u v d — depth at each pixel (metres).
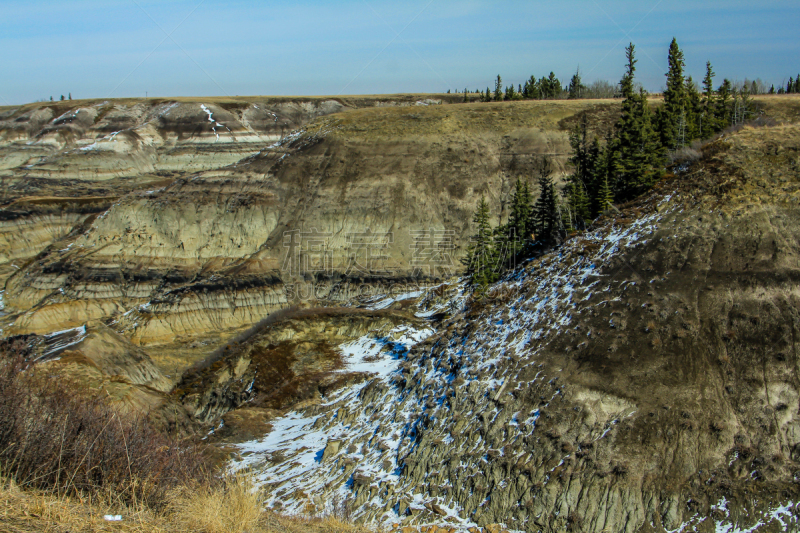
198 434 32.56
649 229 32.03
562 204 50.16
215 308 58.16
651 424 22.48
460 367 30.41
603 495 21.05
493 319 33.72
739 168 32.91
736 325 24.75
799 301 24.84
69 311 59.06
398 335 40.91
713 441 21.41
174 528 10.48
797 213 28.64
